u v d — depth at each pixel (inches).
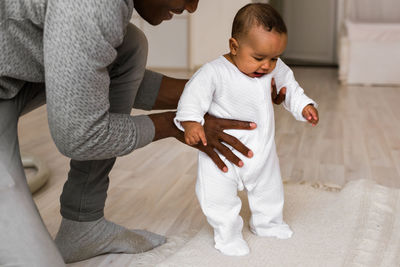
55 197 70.3
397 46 163.6
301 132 107.3
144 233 56.1
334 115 123.8
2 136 40.1
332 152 92.8
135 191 72.5
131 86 51.3
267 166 51.8
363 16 201.2
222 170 48.7
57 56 36.2
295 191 69.0
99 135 40.1
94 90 38.1
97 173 49.6
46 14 36.0
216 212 51.1
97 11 35.5
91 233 51.6
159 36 198.1
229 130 49.6
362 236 55.7
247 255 51.7
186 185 74.7
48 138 100.7
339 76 170.2
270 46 44.8
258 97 49.1
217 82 48.0
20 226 37.7
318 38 223.0
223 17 193.0
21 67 39.3
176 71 195.8
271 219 54.5
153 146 94.8
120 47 49.1
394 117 121.0
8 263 37.3
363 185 68.7
